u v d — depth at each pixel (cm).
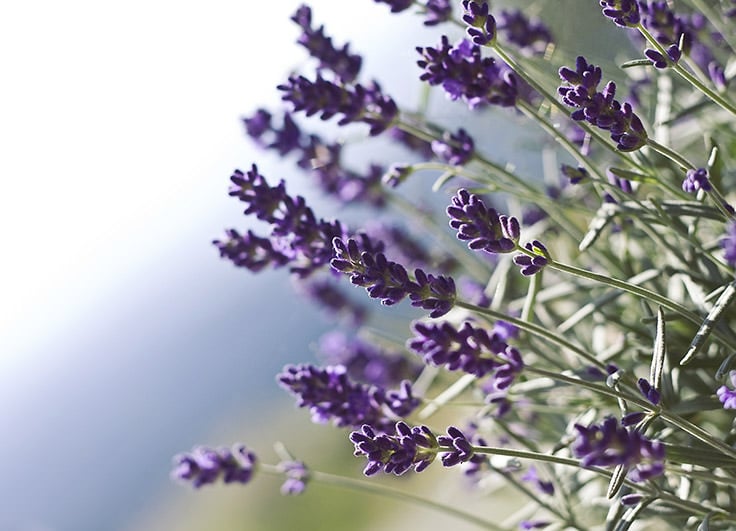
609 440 61
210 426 240
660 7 72
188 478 82
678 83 82
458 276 89
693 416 74
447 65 71
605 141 71
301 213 73
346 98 76
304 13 78
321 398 74
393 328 93
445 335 70
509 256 78
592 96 68
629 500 69
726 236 70
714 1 80
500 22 81
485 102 73
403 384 75
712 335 70
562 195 82
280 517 161
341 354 92
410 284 68
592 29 84
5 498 271
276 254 76
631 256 80
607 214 73
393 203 87
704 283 73
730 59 79
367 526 135
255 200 73
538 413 83
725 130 78
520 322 69
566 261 85
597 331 79
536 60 81
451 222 67
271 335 193
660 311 67
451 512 80
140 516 238
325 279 93
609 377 68
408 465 67
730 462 68
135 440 258
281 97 75
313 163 85
